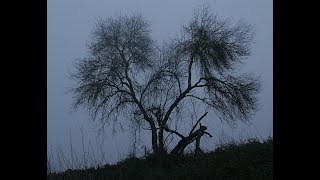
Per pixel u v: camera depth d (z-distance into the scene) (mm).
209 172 18625
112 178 18016
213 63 26391
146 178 17922
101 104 27000
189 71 26188
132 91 26453
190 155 24469
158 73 26031
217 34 26562
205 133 24906
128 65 27750
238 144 21703
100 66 27984
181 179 16547
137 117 25344
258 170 17172
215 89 26016
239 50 26391
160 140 24531
